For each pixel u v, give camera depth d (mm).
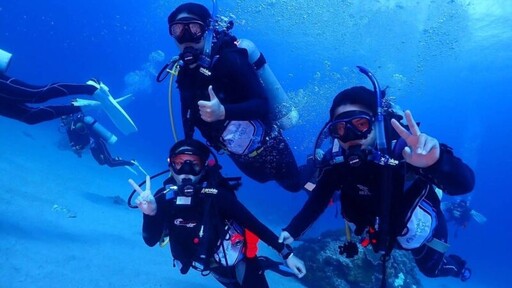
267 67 1645
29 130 6898
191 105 1486
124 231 3279
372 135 1091
